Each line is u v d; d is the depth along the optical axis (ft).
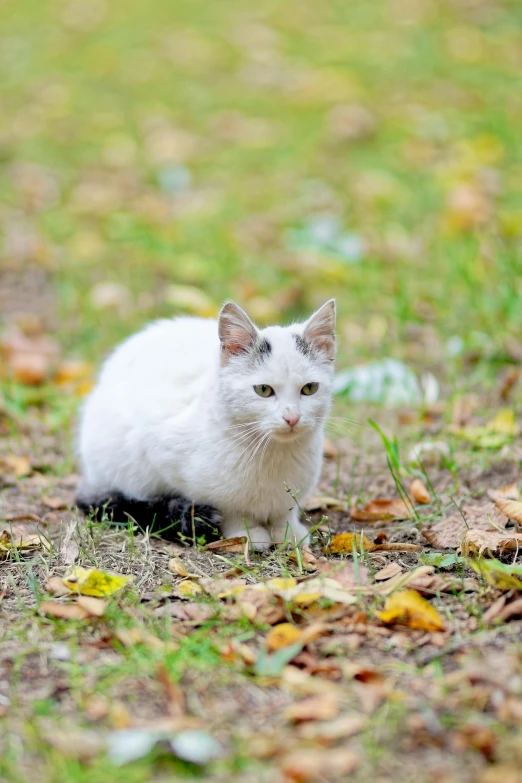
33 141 43.91
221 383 17.69
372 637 14.66
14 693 13.39
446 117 43.42
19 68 50.75
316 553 18.11
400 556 17.60
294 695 13.25
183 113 46.21
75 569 16.12
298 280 32.65
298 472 18.33
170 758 12.05
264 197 39.04
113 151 42.96
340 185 39.34
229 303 17.48
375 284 31.73
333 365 18.53
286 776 11.55
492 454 22.03
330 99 46.29
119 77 49.73
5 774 11.73
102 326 30.32
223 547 17.95
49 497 21.02
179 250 35.09
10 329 29.94
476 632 14.66
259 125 44.47
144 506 19.30
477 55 49.03
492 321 27.73
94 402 20.47
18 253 35.06
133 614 15.21
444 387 26.30
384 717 12.57
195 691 13.37
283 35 52.95
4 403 25.29
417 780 11.53
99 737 12.37
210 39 53.16
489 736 11.99
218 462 17.95
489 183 36.86
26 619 15.29
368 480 21.97
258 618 15.02
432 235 34.32
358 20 54.08
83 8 57.36
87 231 36.91
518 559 16.90
